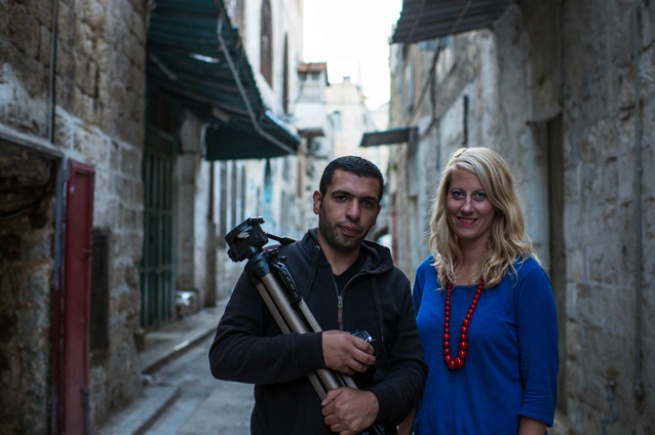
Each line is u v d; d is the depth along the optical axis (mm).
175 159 8898
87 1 3768
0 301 3367
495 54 5555
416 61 12008
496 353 1753
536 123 4734
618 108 3096
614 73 3135
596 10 3363
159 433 4125
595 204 3402
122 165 4496
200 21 4926
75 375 3576
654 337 2668
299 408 1480
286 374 1424
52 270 3395
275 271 1522
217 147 10516
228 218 12695
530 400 1698
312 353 1409
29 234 3379
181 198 9617
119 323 4434
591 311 3451
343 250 1562
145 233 7789
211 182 10977
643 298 2783
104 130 4102
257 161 15891
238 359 1446
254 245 1528
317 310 1543
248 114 8062
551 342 1730
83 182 3689
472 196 1874
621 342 3051
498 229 1862
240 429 4273
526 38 4602
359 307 1562
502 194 1856
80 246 3656
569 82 3805
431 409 1820
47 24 3145
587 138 3516
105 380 4113
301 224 24812
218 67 6191
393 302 1596
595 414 3389
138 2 4777
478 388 1760
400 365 1575
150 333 7941
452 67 7891
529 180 4750
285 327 1485
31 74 2971
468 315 1810
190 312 9641
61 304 3434
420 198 11320
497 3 4918
